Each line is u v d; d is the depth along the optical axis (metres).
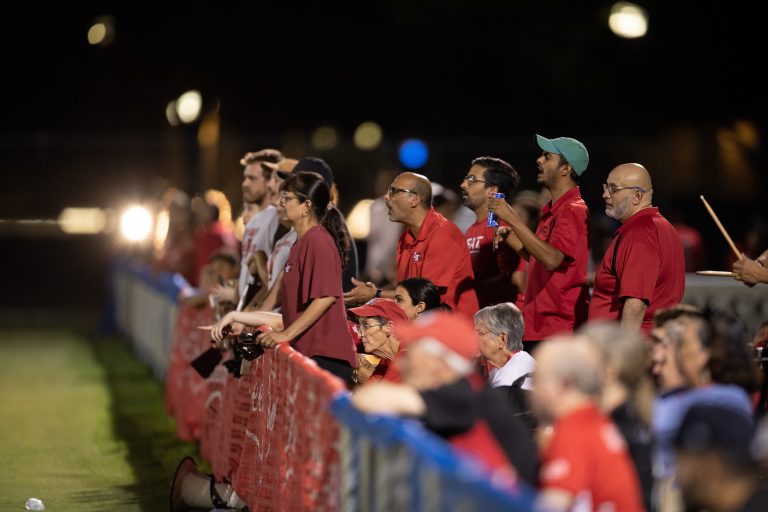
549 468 10.20
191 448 27.41
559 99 68.50
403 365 11.73
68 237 74.56
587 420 10.30
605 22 63.94
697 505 10.94
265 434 17.19
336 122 84.56
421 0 68.88
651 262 17.30
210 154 55.06
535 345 19.08
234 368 20.05
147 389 37.56
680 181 54.09
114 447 27.89
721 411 11.15
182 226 40.34
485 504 8.63
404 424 10.67
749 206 53.91
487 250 20.94
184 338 29.28
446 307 19.94
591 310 18.11
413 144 51.88
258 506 17.06
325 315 17.61
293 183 17.80
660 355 12.46
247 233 22.16
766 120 60.88
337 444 12.63
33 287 74.56
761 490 12.53
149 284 42.91
